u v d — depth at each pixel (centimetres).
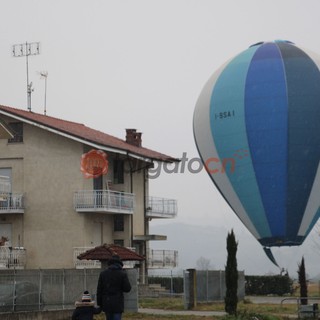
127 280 2388
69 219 6322
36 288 4091
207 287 5319
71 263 6259
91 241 6406
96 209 6262
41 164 6444
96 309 2577
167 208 7231
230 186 6081
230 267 4112
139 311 4519
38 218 6391
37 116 6769
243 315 3984
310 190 5894
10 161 6512
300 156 5847
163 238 6931
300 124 5831
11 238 6425
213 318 3950
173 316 4103
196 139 6322
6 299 3953
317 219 6025
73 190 6353
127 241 6656
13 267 6003
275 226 5991
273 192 5900
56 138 6438
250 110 5916
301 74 5925
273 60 6019
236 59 6209
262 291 7081
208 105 6169
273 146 5856
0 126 4522
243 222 6147
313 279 7319
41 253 6353
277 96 5875
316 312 4125
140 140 7556
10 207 6353
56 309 4112
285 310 4581
